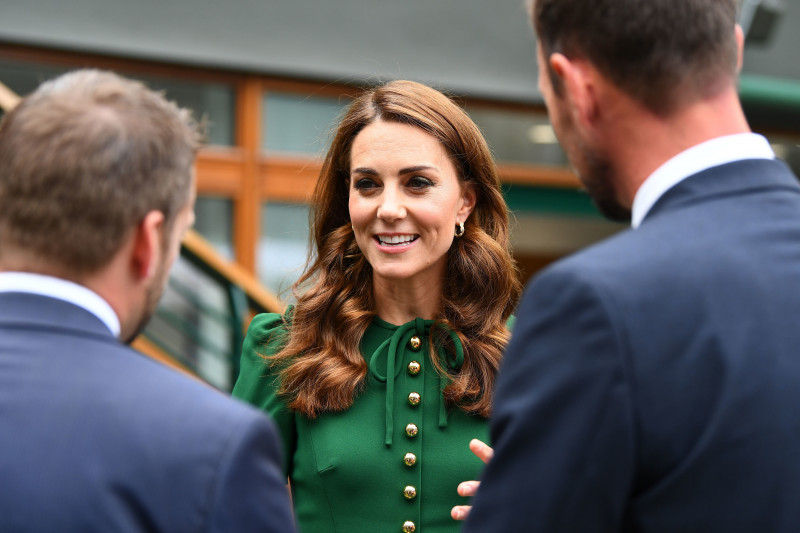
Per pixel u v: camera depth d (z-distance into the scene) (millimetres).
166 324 5781
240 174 6531
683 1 1270
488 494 1278
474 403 2148
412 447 2096
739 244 1260
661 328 1197
